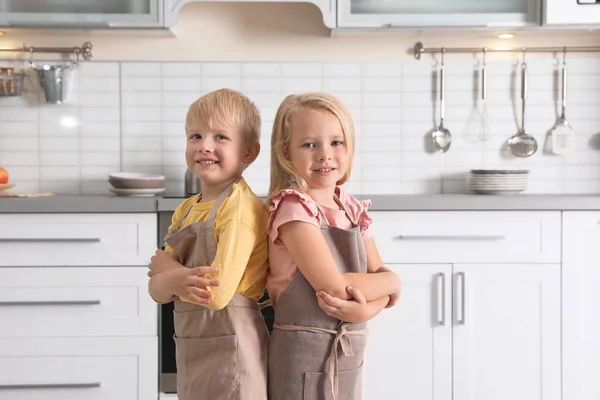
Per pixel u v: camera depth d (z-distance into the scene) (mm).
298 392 1440
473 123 3248
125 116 3223
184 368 1487
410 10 2920
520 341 2691
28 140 3213
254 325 1469
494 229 2680
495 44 3232
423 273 2676
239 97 1497
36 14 2863
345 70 3234
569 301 2688
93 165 3229
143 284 2613
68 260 2607
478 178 3037
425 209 2660
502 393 2691
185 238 1471
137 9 2891
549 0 2867
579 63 3238
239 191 1451
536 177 3258
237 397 1423
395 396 2678
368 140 3254
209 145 1441
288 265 1460
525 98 3234
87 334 2602
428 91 3240
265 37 3223
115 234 2613
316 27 3225
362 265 1525
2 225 2596
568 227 2688
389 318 2674
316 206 1458
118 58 3211
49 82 3123
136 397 2607
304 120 1448
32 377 2592
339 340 1438
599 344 2701
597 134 3248
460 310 2676
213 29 3219
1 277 2594
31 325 2596
